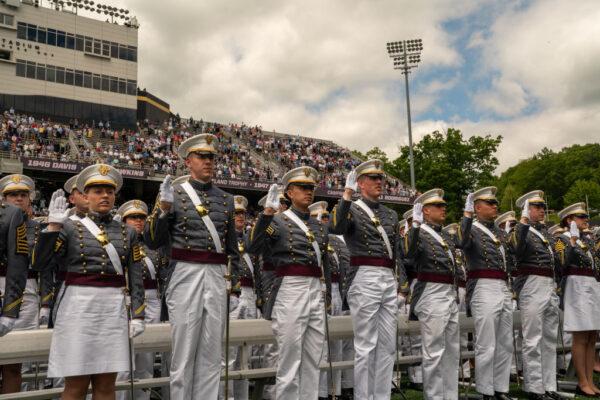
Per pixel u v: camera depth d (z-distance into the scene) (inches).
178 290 212.1
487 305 291.7
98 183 208.2
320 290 248.2
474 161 2439.7
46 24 1905.8
